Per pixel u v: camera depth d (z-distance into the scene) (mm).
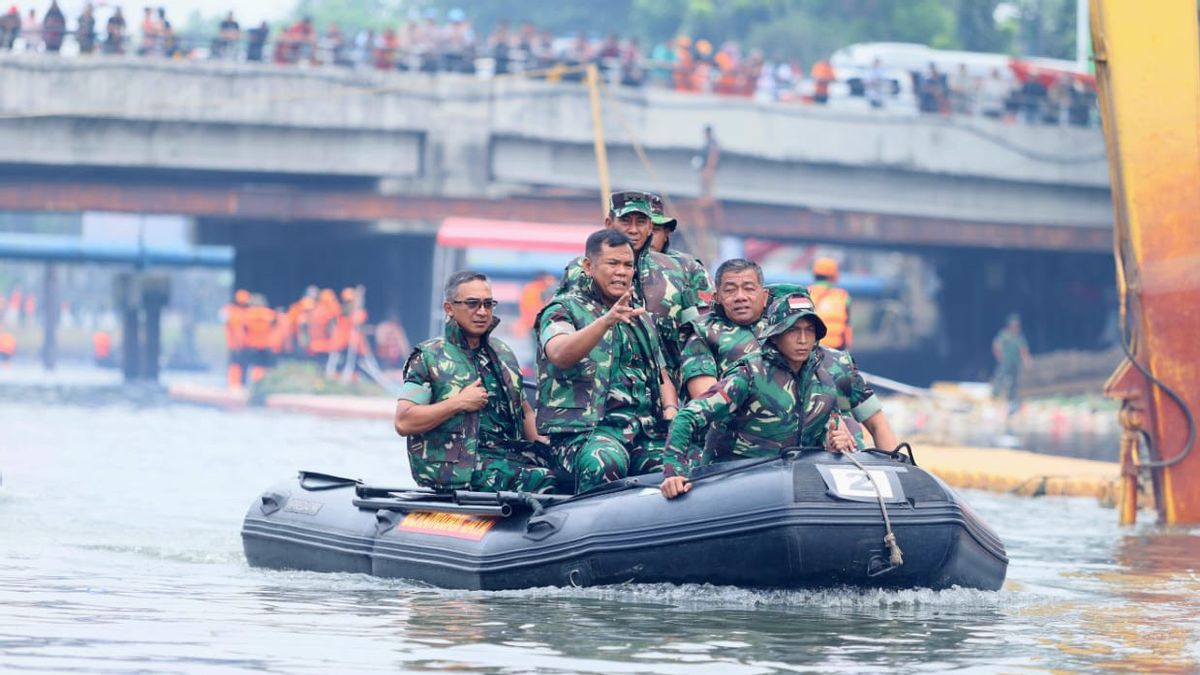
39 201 98938
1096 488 40875
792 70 117125
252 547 25844
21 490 38719
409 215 102500
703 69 109938
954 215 115062
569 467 23734
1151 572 26922
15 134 96938
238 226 130500
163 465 48000
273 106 99438
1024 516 36594
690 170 107375
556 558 22125
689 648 18391
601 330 22797
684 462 22141
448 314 24312
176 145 99000
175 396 109750
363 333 116188
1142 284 34812
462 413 24094
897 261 197500
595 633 19250
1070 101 116625
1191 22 35000
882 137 111562
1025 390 115875
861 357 152625
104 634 18922
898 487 21812
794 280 163750
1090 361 118562
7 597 21734
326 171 101750
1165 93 34969
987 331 141000
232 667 17016
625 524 22000
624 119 102125
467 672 16906
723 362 23016
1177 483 34750
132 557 26609
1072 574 26547
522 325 95750
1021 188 116188
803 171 110812
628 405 23781
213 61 98750
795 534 21094
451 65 104812
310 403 89625
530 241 97812
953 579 22031
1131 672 17516
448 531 23297
